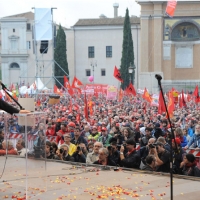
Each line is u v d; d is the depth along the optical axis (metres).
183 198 7.95
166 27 72.94
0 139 8.07
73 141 16.61
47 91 47.44
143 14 72.38
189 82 74.31
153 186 8.86
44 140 7.93
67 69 79.81
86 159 12.44
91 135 19.61
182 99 38.34
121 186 8.80
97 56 85.06
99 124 24.41
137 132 20.42
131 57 74.12
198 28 73.06
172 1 39.22
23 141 7.64
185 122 28.16
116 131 19.91
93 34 85.12
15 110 7.57
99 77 85.19
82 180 9.31
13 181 7.94
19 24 87.44
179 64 74.62
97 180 9.33
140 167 11.43
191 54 74.25
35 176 7.84
